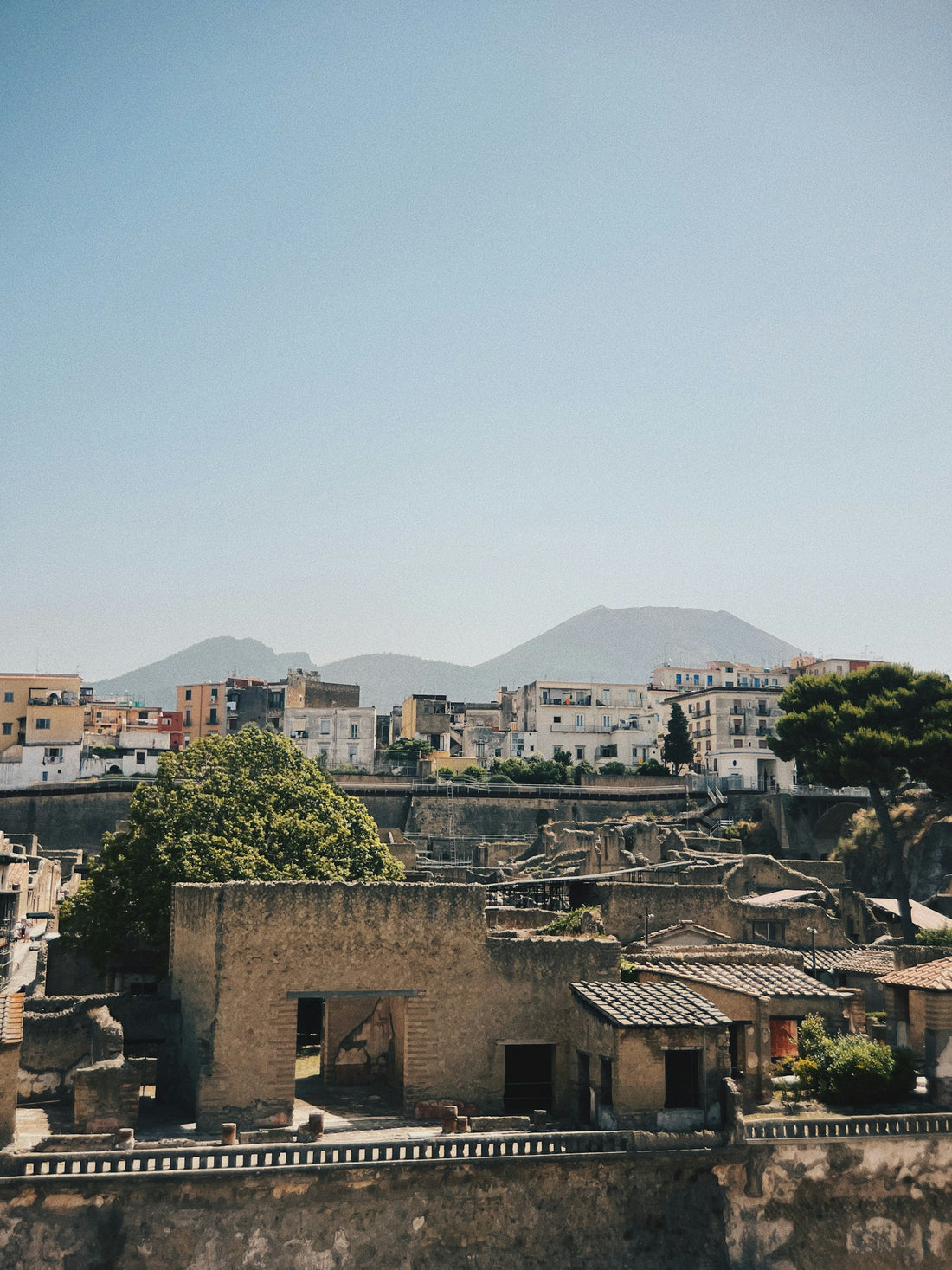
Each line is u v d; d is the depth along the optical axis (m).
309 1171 34.81
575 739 172.50
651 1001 41.12
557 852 99.81
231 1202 34.34
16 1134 36.94
